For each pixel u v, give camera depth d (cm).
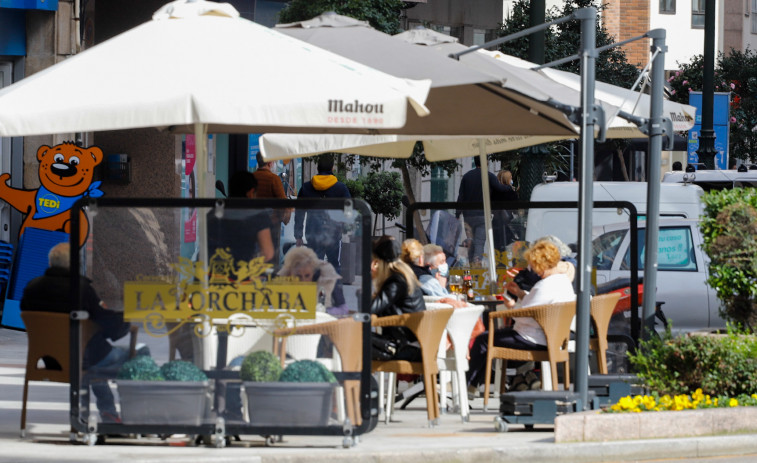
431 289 3422
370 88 2378
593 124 2911
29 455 2392
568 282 3238
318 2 5197
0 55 4869
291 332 2539
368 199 7100
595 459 2577
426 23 9112
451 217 3869
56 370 2611
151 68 2427
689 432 2688
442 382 3284
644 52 13900
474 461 2506
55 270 2619
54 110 2345
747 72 11006
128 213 2527
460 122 3375
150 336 2542
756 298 3328
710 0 7981
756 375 2939
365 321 2533
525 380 3522
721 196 3397
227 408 2542
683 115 4019
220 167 6397
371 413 2572
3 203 4828
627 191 5247
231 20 2598
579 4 8844
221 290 2533
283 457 2430
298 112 2342
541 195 5297
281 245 2528
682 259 4391
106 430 2542
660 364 3020
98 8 5653
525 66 3809
